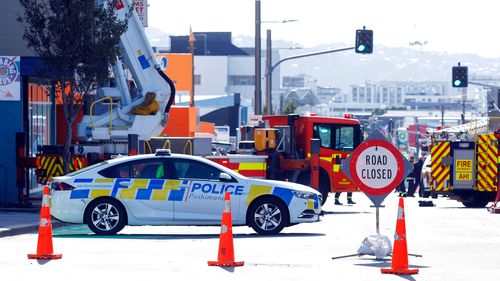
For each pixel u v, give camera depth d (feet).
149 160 122.62
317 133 180.14
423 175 254.27
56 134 205.16
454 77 267.18
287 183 124.67
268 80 318.45
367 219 155.33
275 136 175.73
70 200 120.88
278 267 89.66
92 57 156.35
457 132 202.69
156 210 121.19
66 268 87.15
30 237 119.85
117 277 82.23
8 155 165.68
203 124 384.06
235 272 86.07
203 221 121.39
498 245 112.37
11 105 165.07
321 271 87.35
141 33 172.76
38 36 160.66
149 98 171.53
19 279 80.64
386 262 93.86
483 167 199.21
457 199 207.00
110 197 121.29
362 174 92.84
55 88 168.96
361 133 183.01
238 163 170.19
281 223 122.83
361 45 229.04
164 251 102.32
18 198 163.32
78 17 155.74
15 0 172.04
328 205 205.67
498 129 200.44
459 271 88.53
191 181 121.70
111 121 167.63
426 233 128.77
